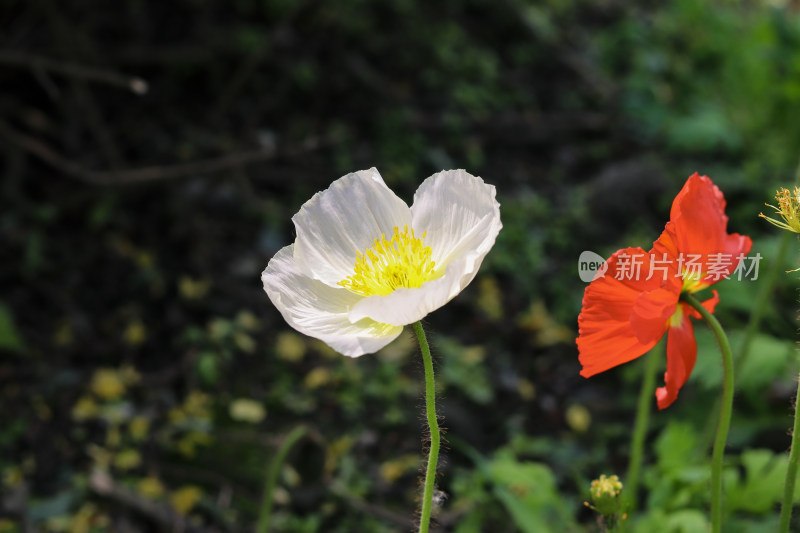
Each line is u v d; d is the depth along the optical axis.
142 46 7.11
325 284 1.77
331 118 7.25
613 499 2.21
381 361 5.45
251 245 6.12
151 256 5.95
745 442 4.46
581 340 1.67
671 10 9.80
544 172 7.43
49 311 5.54
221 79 7.22
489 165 7.37
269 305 5.79
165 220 6.18
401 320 1.64
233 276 5.90
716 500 1.77
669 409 5.07
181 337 5.42
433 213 1.81
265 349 5.45
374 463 4.75
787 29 8.77
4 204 6.03
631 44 8.95
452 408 5.12
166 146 6.65
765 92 8.27
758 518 3.52
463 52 8.21
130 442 4.70
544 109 8.05
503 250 6.43
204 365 5.16
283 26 6.89
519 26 8.62
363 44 7.91
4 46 6.17
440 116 7.55
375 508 4.34
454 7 8.61
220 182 6.39
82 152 6.44
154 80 7.09
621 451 4.87
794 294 5.02
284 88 7.27
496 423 5.15
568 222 6.81
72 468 4.53
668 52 9.05
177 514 4.20
